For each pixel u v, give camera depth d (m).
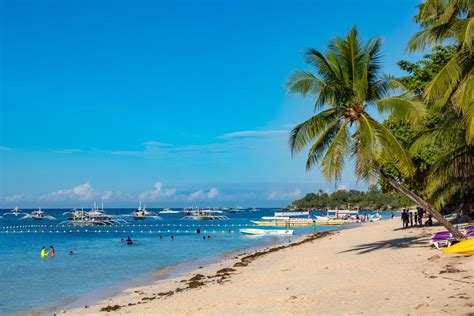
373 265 22.38
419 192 37.31
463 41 17.98
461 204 53.59
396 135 34.03
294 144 24.20
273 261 33.19
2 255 47.00
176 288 24.55
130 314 17.23
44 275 32.19
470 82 18.48
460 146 24.27
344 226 95.25
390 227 57.84
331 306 14.36
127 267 36.34
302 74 24.03
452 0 19.75
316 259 29.48
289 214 167.38
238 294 18.91
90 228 116.44
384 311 12.91
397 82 23.75
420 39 20.09
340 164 22.86
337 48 24.17
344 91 23.97
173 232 91.69
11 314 20.27
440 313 12.03
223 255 44.72
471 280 16.00
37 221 174.00
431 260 21.56
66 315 18.98
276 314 14.12
